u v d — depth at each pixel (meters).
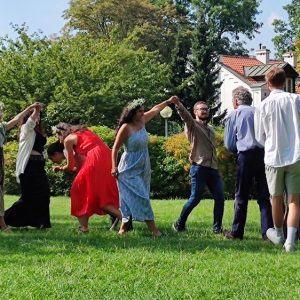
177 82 49.03
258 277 5.78
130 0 60.84
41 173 9.84
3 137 9.45
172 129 38.75
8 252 7.18
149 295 5.10
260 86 52.81
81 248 7.29
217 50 74.50
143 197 8.73
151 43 60.66
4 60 33.81
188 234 9.09
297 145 7.47
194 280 5.64
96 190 9.08
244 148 8.49
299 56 41.00
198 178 9.47
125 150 8.89
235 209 8.63
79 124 9.69
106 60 35.44
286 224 8.30
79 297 5.09
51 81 33.62
